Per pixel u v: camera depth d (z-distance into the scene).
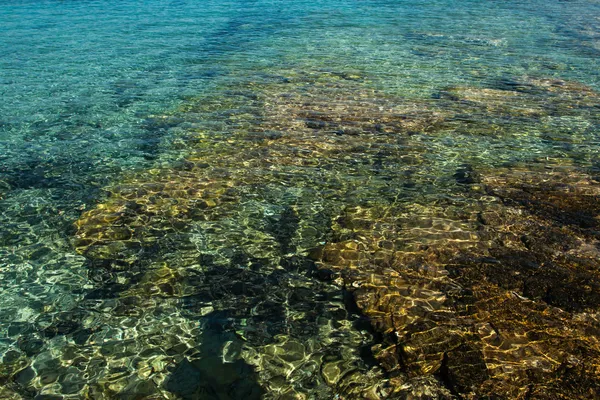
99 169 10.52
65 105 14.45
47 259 7.55
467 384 5.18
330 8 32.56
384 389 5.26
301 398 5.21
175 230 8.29
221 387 5.36
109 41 22.42
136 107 14.30
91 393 5.31
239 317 6.40
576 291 6.42
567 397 4.96
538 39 22.86
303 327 6.18
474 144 11.60
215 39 23.28
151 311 6.52
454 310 6.23
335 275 7.09
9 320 6.35
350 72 17.52
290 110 13.78
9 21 26.66
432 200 9.09
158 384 5.40
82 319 6.38
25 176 10.20
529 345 5.61
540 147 11.44
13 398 5.25
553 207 8.66
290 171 10.32
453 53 20.23
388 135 12.09
